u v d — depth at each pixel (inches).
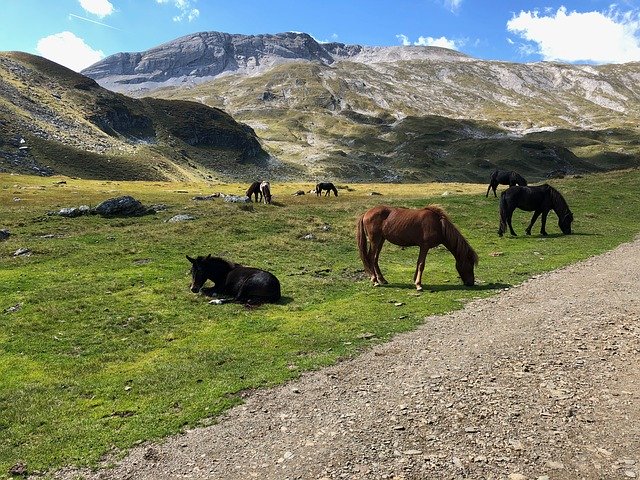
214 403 343.6
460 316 527.8
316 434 296.8
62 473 270.7
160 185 3078.2
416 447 275.9
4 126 5866.1
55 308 572.1
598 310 523.8
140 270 772.0
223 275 626.8
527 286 654.5
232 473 263.3
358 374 385.1
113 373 405.1
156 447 293.0
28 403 351.3
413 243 649.0
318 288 673.6
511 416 306.5
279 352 436.5
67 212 1362.0
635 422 294.5
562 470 250.1
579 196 1625.2
